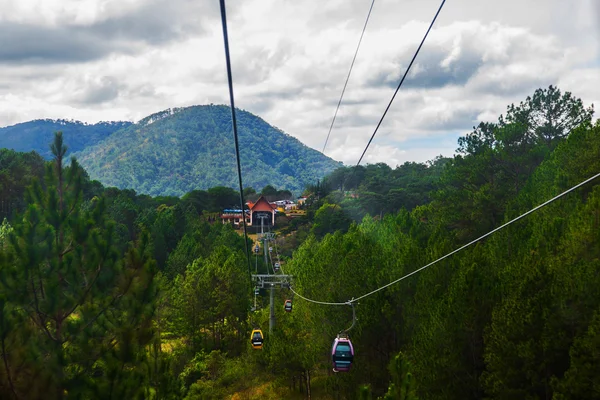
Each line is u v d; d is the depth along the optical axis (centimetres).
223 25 873
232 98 1112
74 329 1435
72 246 1507
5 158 11144
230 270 6141
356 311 3384
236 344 6081
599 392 1880
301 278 4959
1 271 1364
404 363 1673
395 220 6381
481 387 2512
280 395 4475
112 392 1369
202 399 4047
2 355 1218
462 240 5612
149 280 1559
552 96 6231
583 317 2161
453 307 2641
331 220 12675
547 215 3659
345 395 3572
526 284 2338
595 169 3616
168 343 6356
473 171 6209
